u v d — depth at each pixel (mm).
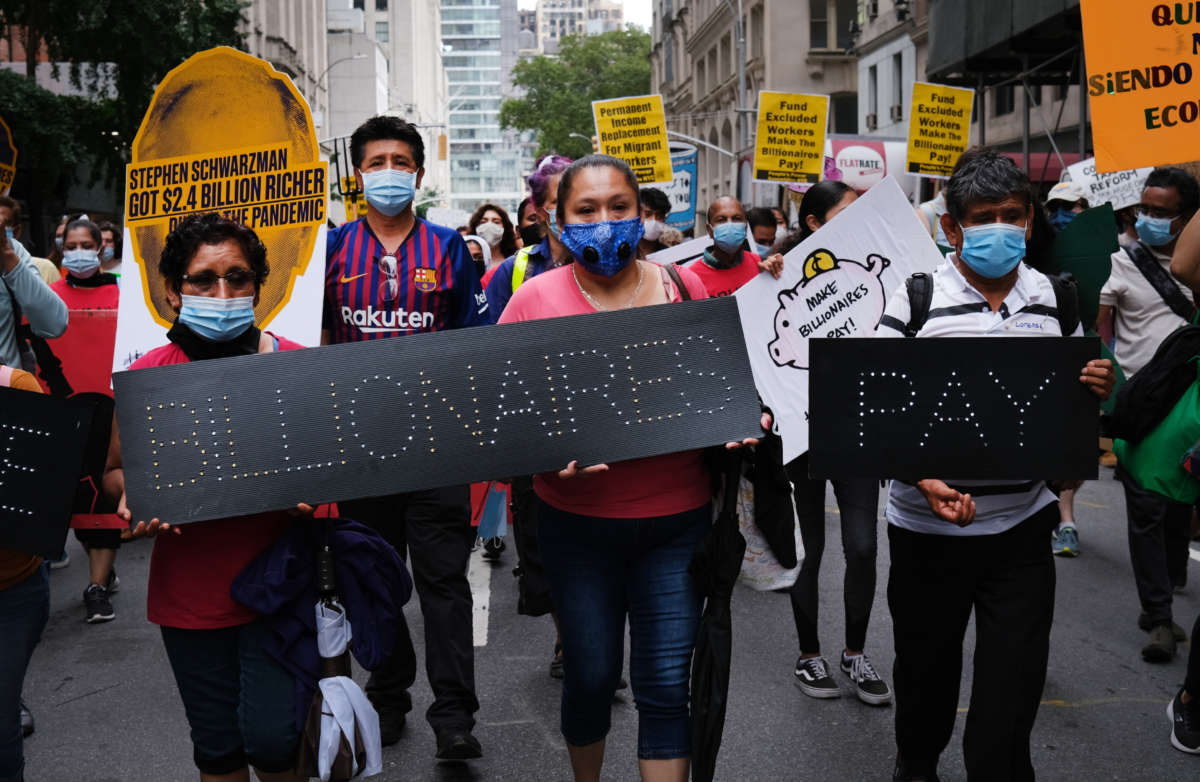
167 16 21062
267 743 2705
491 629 5605
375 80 83062
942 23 17703
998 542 3043
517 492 4348
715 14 50875
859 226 4723
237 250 2820
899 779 3469
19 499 2725
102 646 5477
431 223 4266
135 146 4266
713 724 2840
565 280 3098
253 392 2762
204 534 2775
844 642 5195
